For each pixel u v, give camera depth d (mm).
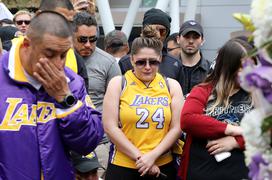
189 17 10078
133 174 3578
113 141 3576
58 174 2625
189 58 5000
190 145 3395
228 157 3250
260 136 1572
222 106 3309
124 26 10352
